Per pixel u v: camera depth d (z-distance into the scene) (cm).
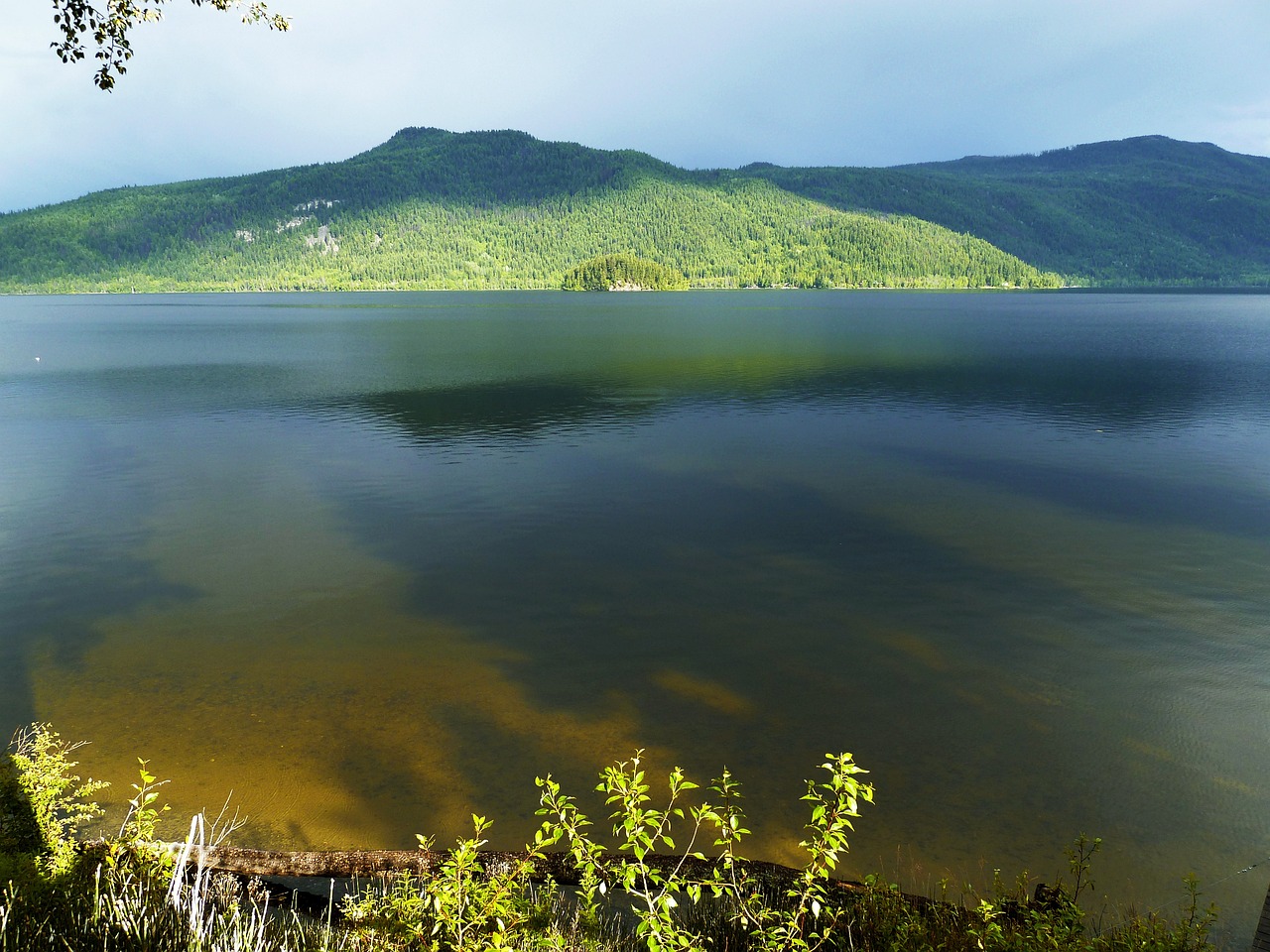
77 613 1605
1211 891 853
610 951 596
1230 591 1705
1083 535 2086
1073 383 5066
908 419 3788
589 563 1883
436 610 1617
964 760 1103
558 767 1084
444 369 5959
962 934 609
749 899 650
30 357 7169
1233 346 7644
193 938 493
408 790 1027
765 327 10725
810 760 1103
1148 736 1163
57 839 655
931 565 1864
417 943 549
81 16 754
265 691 1287
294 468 2850
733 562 1889
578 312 15412
